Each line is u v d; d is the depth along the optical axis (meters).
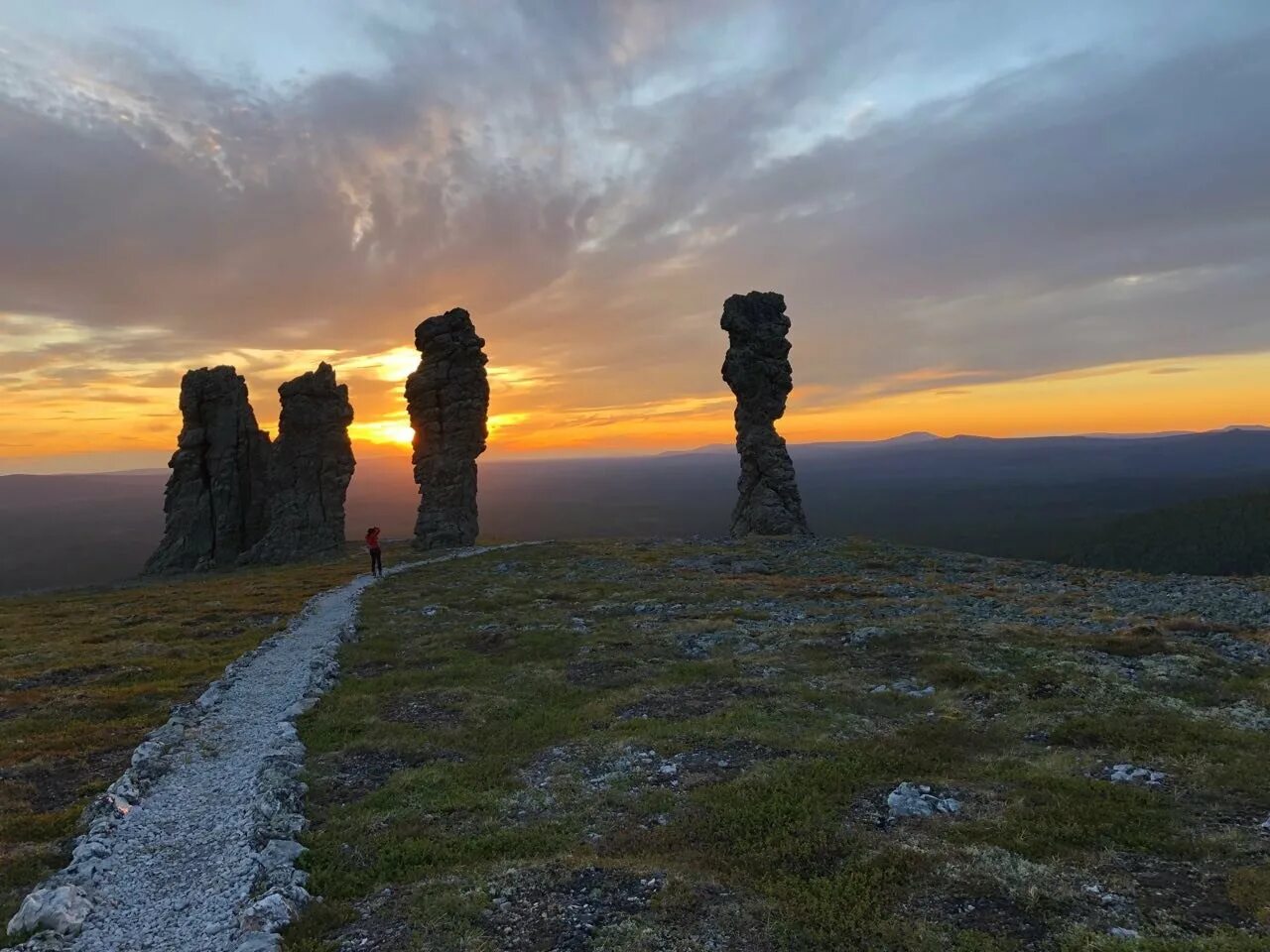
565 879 13.09
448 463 88.88
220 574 83.31
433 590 53.81
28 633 48.25
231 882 14.00
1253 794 15.28
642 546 75.69
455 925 11.85
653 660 30.27
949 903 11.77
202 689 30.38
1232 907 11.21
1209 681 23.31
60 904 13.04
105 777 20.81
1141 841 13.47
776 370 85.31
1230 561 154.50
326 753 21.62
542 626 38.53
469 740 22.19
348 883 13.88
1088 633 31.06
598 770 19.05
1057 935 10.62
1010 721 20.94
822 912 11.72
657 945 10.94
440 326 89.50
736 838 14.57
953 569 57.59
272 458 94.56
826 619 36.94
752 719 21.70
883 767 17.97
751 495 85.12
